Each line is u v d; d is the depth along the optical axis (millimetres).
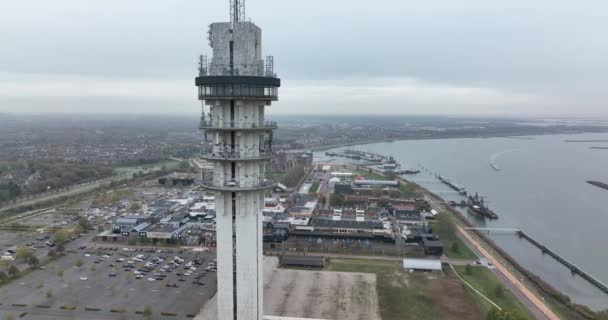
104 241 177750
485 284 133750
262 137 57812
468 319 108188
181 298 120438
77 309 112688
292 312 110375
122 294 122812
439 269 143250
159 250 166125
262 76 53281
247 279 58062
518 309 115500
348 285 129250
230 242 57406
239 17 53375
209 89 52906
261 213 59062
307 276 136875
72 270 142250
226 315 59125
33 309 112625
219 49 53062
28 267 144000
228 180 56156
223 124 54250
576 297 133875
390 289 125938
